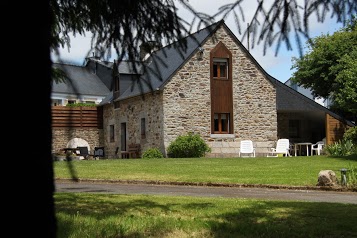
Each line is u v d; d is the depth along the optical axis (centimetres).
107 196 877
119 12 394
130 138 2495
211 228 537
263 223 568
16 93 219
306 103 2686
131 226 541
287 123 2706
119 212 664
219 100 2320
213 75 2328
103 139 2805
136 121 2428
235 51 2369
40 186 223
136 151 2412
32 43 225
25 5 222
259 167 1486
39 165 223
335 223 569
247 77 2394
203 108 2273
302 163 1619
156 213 657
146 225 548
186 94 2239
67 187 1114
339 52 2758
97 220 582
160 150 2198
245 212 659
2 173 213
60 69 293
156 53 404
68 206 728
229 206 722
